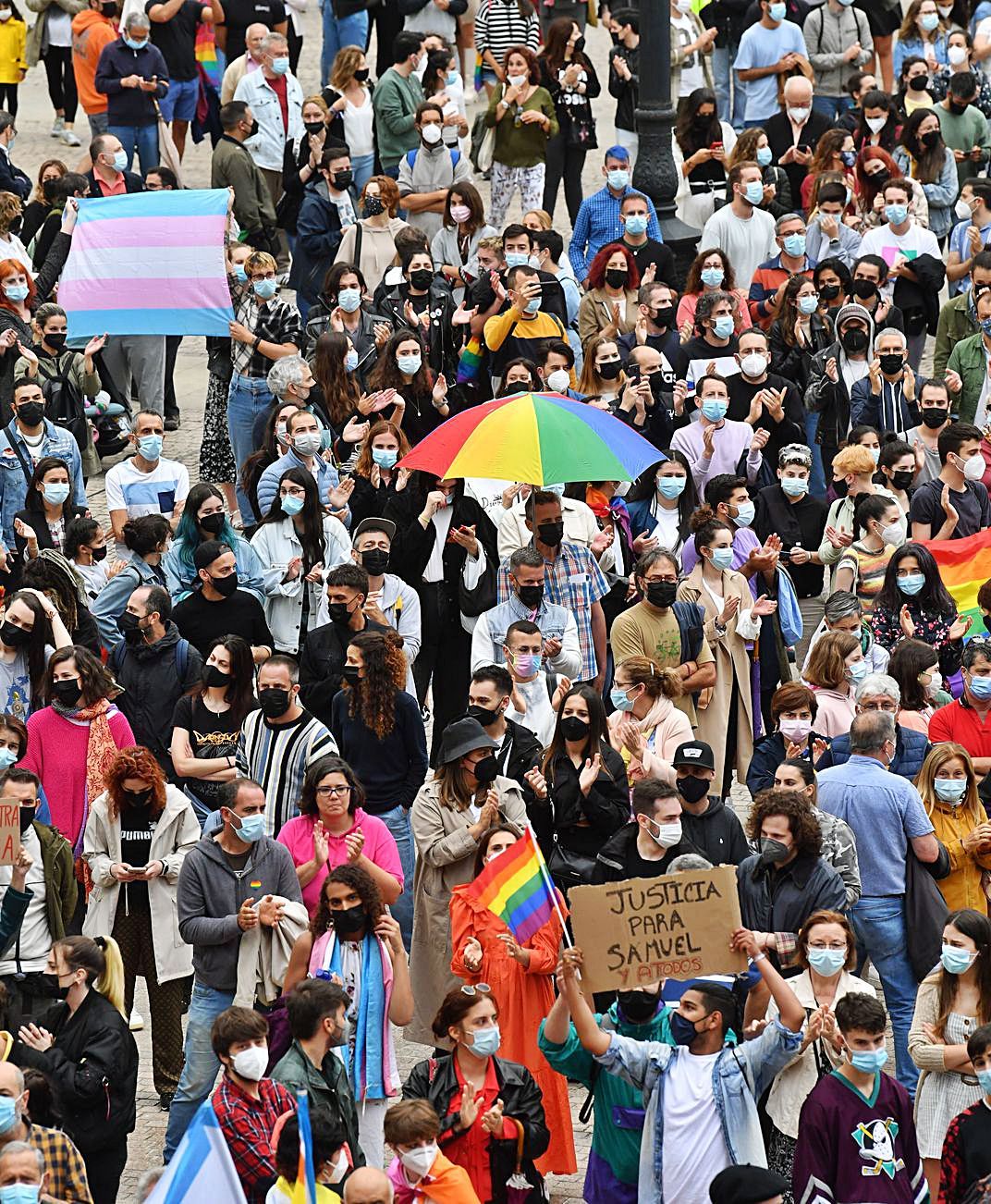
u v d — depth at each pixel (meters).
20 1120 26.73
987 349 57.38
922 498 48.94
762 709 44.06
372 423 50.66
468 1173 28.64
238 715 38.78
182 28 75.38
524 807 35.38
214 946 32.91
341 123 69.12
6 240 62.03
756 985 30.00
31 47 83.69
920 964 34.53
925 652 40.19
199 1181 24.91
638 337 55.34
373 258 60.75
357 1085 31.12
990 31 77.62
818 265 56.97
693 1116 27.75
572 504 45.09
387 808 37.97
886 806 34.50
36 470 46.44
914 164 69.19
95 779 38.28
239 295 55.88
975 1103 29.05
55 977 32.47
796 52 73.31
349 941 31.42
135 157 75.44
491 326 54.19
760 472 51.06
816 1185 27.28
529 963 32.34
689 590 43.50
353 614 40.16
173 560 43.38
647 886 27.86
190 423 64.38
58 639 40.81
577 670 42.34
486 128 68.44
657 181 63.28
